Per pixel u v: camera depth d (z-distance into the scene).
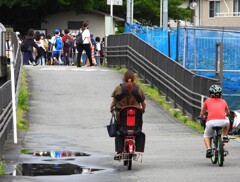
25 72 57.25
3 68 53.50
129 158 25.36
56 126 38.91
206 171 25.16
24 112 42.06
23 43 67.12
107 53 65.12
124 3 122.50
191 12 133.50
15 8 118.69
